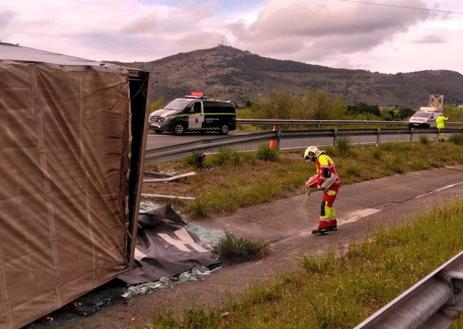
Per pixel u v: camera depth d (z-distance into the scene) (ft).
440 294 12.11
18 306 17.21
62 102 18.37
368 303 19.93
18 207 17.04
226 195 37.35
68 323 18.80
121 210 21.86
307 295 20.13
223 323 18.52
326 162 33.17
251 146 55.88
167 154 41.83
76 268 19.69
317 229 33.78
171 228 29.01
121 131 21.16
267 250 28.45
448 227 29.32
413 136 82.79
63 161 18.70
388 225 34.99
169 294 21.77
